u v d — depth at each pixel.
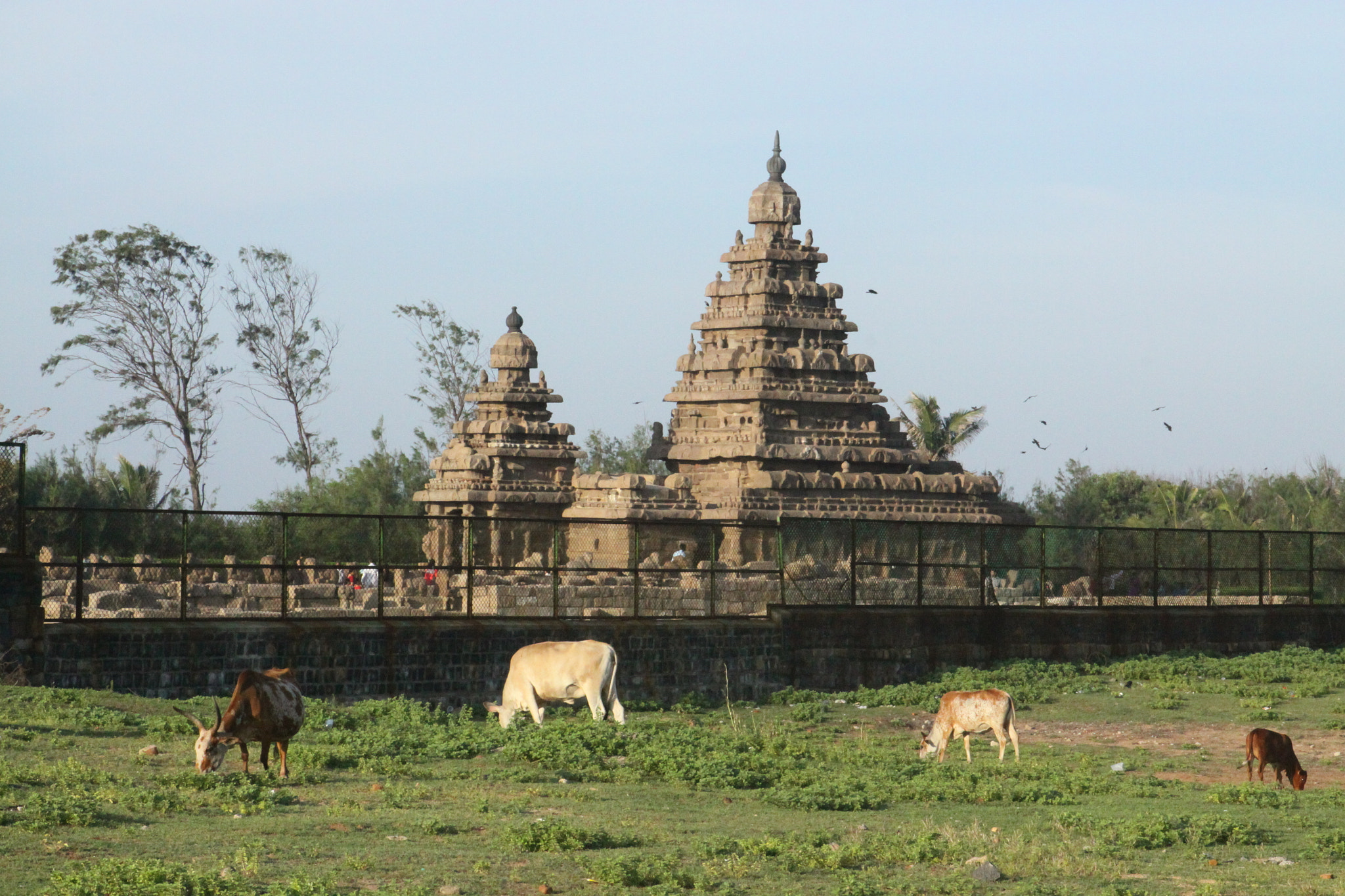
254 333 91.31
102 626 27.27
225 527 58.47
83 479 76.19
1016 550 44.00
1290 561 53.50
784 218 73.81
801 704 34.12
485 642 31.27
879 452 70.38
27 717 22.39
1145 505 111.69
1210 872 15.41
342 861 13.97
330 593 40.38
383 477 94.81
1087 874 15.04
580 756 21.64
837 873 14.69
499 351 73.62
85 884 12.29
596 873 13.88
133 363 85.25
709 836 16.47
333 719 25.33
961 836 16.69
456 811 17.14
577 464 74.31
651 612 38.88
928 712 33.53
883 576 41.22
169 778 17.42
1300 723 32.62
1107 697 36.16
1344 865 16.00
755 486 66.62
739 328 71.88
